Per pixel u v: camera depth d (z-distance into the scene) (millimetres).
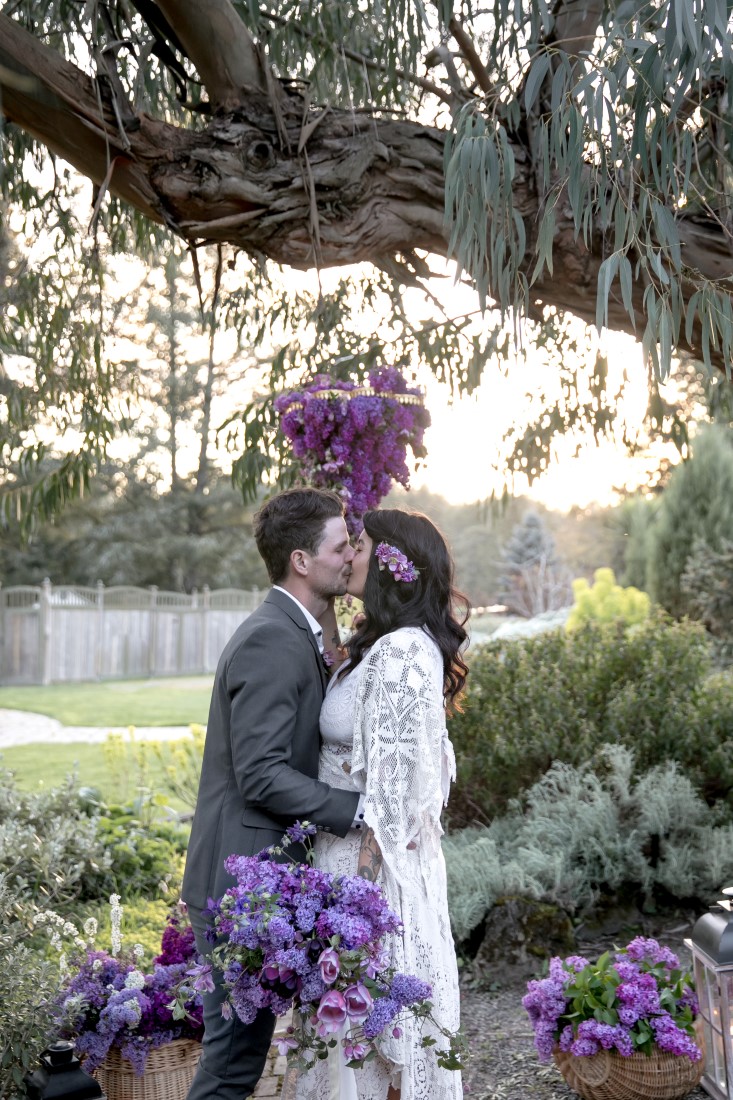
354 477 3066
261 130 2777
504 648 5742
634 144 2463
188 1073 2648
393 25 3521
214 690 2336
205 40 2709
